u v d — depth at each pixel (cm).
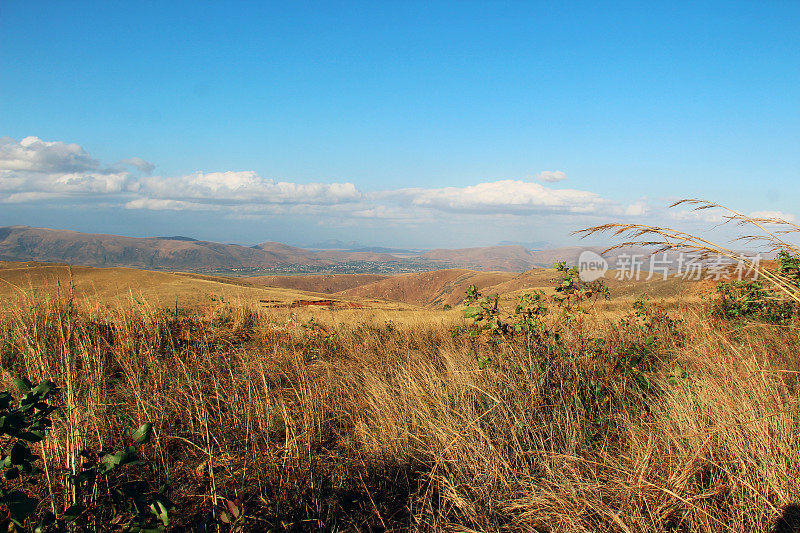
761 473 228
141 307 654
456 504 244
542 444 282
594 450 284
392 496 270
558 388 352
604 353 404
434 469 271
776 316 538
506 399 346
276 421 364
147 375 456
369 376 458
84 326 560
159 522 211
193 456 319
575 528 212
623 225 233
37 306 576
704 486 240
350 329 770
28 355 437
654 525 206
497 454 275
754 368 331
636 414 322
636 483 225
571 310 475
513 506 236
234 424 354
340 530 243
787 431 250
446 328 761
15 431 181
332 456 314
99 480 254
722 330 507
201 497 271
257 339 673
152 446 318
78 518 223
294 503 262
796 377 336
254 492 271
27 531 192
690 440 262
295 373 491
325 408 391
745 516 213
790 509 208
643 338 487
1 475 232
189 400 390
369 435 335
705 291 680
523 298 504
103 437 320
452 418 330
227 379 459
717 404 295
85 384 402
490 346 514
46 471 248
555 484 242
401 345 650
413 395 381
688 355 429
